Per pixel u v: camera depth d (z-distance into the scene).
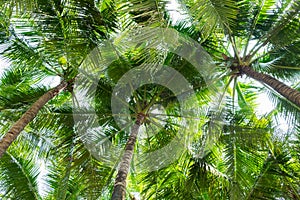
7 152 8.51
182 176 8.80
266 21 8.52
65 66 8.73
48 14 7.81
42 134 8.41
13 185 8.28
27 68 8.64
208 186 8.28
